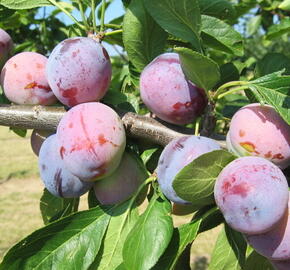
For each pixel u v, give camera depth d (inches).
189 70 10.9
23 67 13.1
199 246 52.9
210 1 15.1
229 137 11.3
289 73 13.3
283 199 9.5
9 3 14.6
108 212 12.3
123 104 13.4
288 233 9.9
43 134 13.8
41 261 11.5
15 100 13.3
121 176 12.2
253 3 29.1
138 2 12.5
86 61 11.7
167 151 10.7
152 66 11.6
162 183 10.7
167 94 11.3
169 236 10.3
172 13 11.9
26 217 67.1
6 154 128.5
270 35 26.1
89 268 11.8
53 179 12.4
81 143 11.0
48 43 31.6
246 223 9.5
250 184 9.4
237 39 14.5
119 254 11.8
